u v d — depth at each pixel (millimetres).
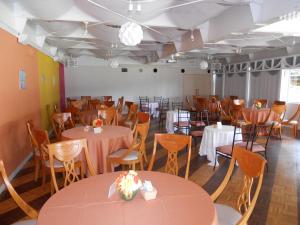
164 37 5777
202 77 11609
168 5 3262
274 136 6277
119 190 1552
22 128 4363
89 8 3396
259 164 1807
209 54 9250
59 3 3207
